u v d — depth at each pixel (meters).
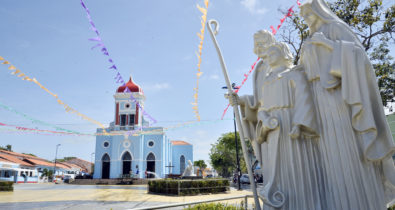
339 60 3.06
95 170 42.50
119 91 44.66
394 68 10.23
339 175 3.00
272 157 3.46
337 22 3.35
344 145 3.00
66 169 60.97
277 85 3.60
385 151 2.82
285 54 3.82
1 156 40.41
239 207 5.63
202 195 16.42
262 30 4.05
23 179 43.44
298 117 3.30
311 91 3.44
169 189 16.75
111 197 15.34
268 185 3.34
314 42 3.37
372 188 2.84
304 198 3.16
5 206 11.64
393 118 13.94
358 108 2.87
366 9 10.21
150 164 43.59
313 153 3.33
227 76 3.97
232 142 39.94
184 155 51.12
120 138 42.44
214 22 4.23
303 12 3.69
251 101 4.07
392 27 9.78
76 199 14.34
